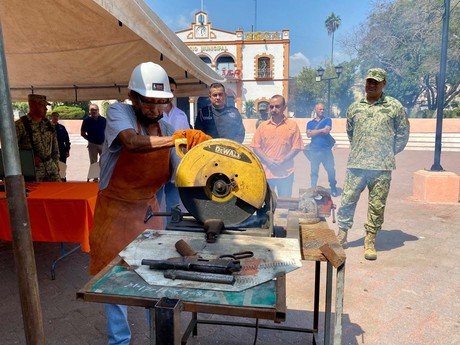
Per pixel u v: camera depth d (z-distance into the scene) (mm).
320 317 2779
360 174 3828
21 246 1397
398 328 2615
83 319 2781
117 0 2662
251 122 22734
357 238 4539
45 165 4617
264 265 1450
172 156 2213
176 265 1417
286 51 37906
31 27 3973
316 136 7051
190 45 38438
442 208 5918
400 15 21453
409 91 23641
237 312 1180
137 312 2895
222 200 1840
